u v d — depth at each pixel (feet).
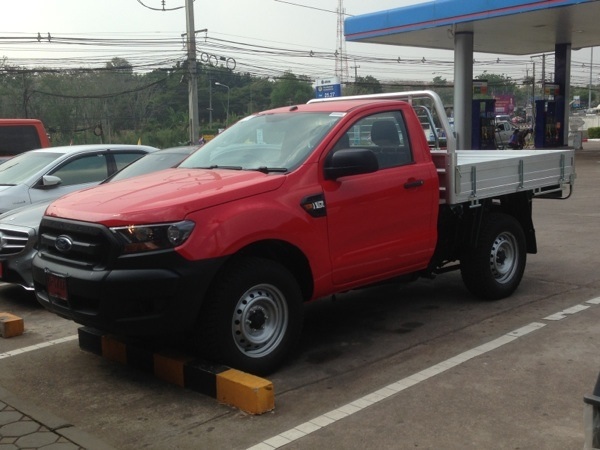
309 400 15.08
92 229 15.07
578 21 70.69
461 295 23.90
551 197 25.98
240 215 15.46
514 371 16.33
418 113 22.94
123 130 168.14
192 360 16.12
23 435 13.70
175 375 16.14
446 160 20.49
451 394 15.10
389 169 18.98
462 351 17.93
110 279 14.61
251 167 17.93
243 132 20.02
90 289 14.87
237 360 15.69
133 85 168.86
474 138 83.76
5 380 17.07
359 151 16.92
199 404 15.05
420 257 19.99
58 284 15.78
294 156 17.60
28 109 160.15
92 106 165.78
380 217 18.52
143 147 32.78
